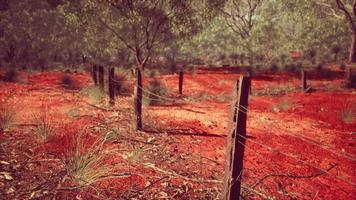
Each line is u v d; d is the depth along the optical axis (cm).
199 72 2545
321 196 436
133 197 409
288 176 488
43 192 403
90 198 399
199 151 580
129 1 1623
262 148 607
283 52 3450
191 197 418
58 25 2881
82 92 1146
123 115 804
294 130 762
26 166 470
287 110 1017
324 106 1057
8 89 1221
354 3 2244
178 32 1709
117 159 516
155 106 990
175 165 512
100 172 446
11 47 2759
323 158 575
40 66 2575
